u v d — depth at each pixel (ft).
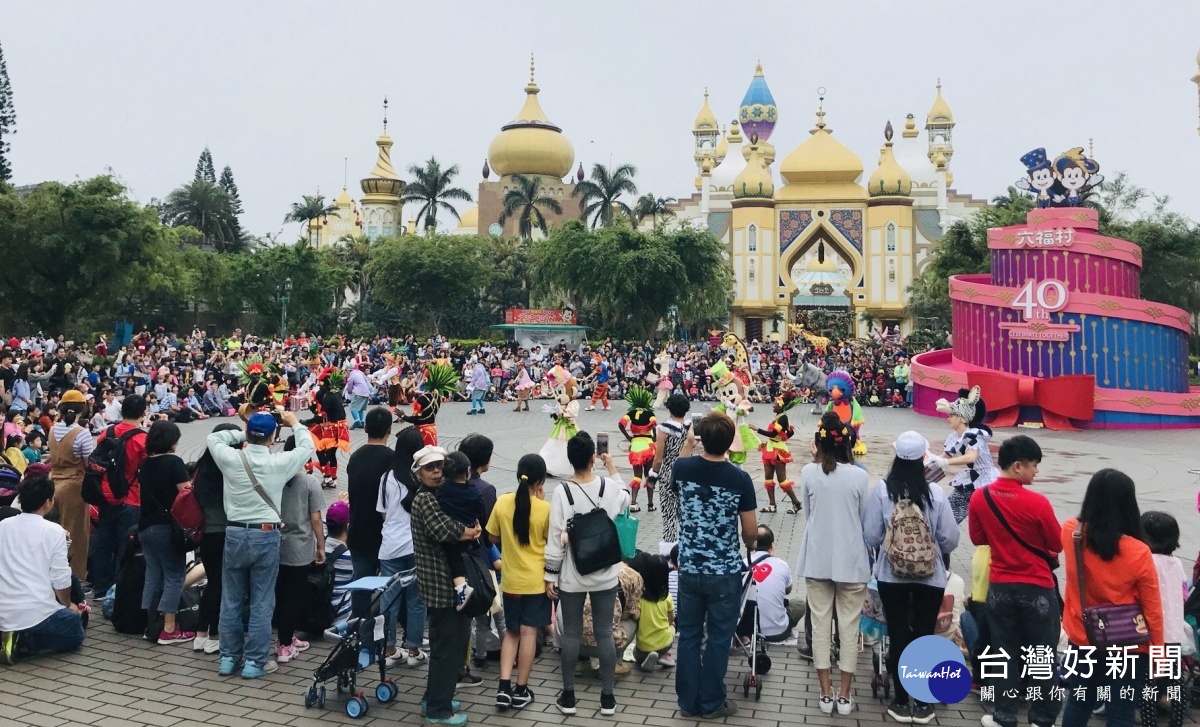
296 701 21.66
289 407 84.64
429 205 229.45
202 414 84.94
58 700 21.52
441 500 20.65
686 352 139.44
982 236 146.61
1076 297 88.99
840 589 21.01
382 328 204.13
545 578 21.02
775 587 25.71
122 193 142.41
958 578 25.58
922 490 20.74
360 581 22.04
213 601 24.67
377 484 25.14
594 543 20.57
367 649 21.27
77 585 26.73
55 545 24.67
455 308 200.23
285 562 24.29
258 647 23.09
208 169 311.27
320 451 51.08
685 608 20.88
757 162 219.20
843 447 21.18
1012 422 89.04
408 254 191.21
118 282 141.18
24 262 134.10
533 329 141.90
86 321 163.73
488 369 111.65
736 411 44.73
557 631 24.61
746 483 20.74
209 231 244.22
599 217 205.46
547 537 21.07
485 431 77.20
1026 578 19.24
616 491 21.57
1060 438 79.51
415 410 46.21
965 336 96.63
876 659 22.76
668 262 155.02
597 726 20.31
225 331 206.39
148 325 185.68
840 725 20.44
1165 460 65.00
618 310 162.09
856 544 20.61
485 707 21.47
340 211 326.03
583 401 109.81
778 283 220.84
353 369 80.33
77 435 30.99
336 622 26.30
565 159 255.50
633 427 45.62
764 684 22.99
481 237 213.05
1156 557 19.39
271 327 200.34
